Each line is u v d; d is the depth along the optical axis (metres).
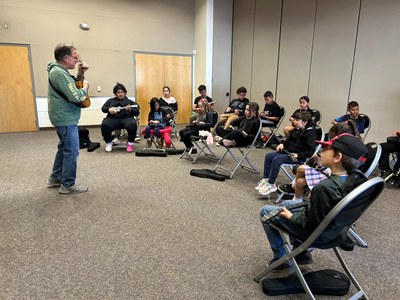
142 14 7.02
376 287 1.77
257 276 1.78
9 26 5.97
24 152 4.75
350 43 4.81
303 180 2.38
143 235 2.31
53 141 5.57
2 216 2.58
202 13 7.17
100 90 6.94
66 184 3.05
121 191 3.19
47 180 3.47
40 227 2.41
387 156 3.62
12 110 6.32
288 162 2.99
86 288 1.73
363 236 2.35
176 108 6.14
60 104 2.82
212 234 2.35
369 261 2.03
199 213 2.71
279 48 6.15
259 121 3.67
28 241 2.20
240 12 7.03
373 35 4.48
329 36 5.14
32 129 6.54
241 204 2.92
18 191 3.13
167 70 7.51
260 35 6.56
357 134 2.34
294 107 5.98
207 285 1.77
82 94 2.86
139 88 7.30
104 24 6.71
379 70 4.46
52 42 6.35
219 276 1.85
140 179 3.58
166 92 6.07
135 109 4.95
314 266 1.97
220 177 3.57
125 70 7.10
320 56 5.34
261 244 2.21
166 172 3.87
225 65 7.44
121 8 6.81
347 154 1.43
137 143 5.55
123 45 6.97
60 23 6.34
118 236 2.29
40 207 2.76
